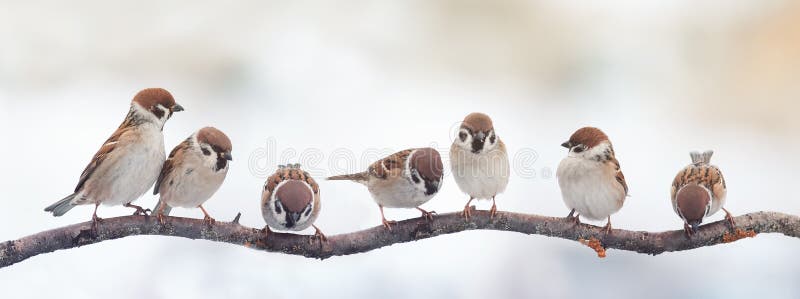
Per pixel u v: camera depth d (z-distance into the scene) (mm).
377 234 7211
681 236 7418
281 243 7109
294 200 7066
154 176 7797
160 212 7387
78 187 7832
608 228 7359
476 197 8414
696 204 7543
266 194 7250
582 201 8414
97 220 6891
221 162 7742
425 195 7785
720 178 8797
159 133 7797
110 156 7633
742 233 7398
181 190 7727
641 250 7426
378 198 8109
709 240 7406
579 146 8414
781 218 7398
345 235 7227
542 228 7379
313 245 7148
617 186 8375
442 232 7289
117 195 7754
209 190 7785
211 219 7051
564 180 8430
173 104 7883
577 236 7316
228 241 7078
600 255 7367
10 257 6652
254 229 7121
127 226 6930
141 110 7727
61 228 6832
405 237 7227
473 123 8203
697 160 9227
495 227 7305
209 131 7781
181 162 7707
